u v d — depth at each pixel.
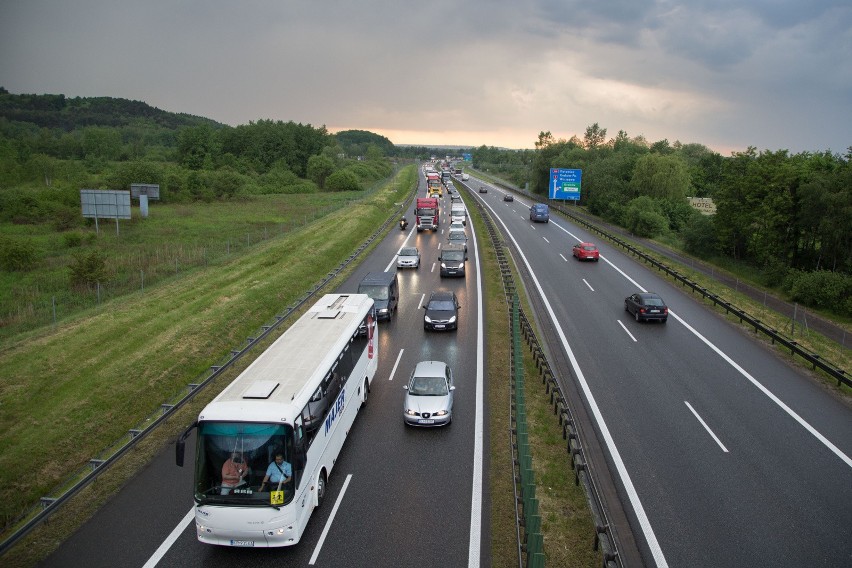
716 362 25.72
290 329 19.27
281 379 14.72
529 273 42.62
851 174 37.53
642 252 50.41
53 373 21.92
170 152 156.62
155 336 26.36
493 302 34.41
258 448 12.56
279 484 12.45
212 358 25.27
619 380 23.47
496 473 16.31
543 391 22.06
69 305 33.06
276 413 12.84
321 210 74.81
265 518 12.30
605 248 53.81
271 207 82.75
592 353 26.55
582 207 88.75
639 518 14.58
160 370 23.03
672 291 38.44
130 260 43.50
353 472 16.33
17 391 20.36
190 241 52.47
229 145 147.38
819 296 36.00
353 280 38.81
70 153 145.12
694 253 55.19
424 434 18.64
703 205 83.50
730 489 15.86
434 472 16.33
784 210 42.97
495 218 73.56
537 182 111.94
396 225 65.44
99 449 17.83
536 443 18.14
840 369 23.84
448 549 13.06
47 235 55.25
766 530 14.11
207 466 12.53
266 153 148.25
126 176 84.00
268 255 44.38
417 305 33.88
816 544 13.60
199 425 12.77
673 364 25.36
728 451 17.92
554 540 13.63
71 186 75.81
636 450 17.95
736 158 53.59
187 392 21.36
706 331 30.22
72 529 13.70
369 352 21.91
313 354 16.67
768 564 12.92
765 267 44.25
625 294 37.34
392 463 16.81
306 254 45.12
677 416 20.31
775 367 25.27
